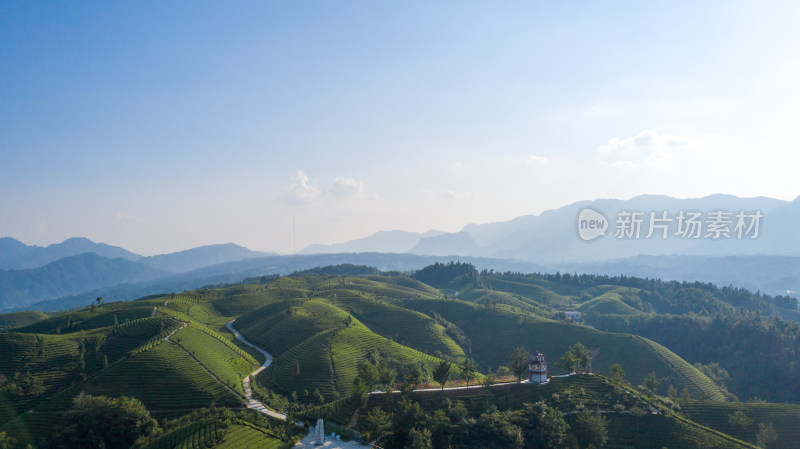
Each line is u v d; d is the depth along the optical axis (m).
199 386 160.88
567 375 151.00
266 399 159.25
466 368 145.00
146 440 124.62
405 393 134.88
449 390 139.62
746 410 144.62
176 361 173.88
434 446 114.62
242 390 164.62
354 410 127.94
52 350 186.75
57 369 176.00
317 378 179.62
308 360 194.50
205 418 127.31
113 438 132.00
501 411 129.00
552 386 141.88
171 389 158.62
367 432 116.88
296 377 182.50
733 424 138.25
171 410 149.75
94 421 131.88
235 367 192.62
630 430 126.50
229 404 152.12
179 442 115.00
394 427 117.19
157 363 170.50
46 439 130.50
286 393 172.75
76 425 131.38
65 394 156.00
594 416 126.44
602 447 120.12
